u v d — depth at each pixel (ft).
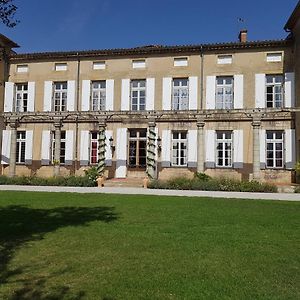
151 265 17.25
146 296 13.58
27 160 73.67
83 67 72.84
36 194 45.37
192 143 67.51
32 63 74.79
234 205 37.55
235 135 66.08
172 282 15.01
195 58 68.54
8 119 72.54
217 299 13.41
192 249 20.13
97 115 66.95
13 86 74.90
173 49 68.80
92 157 72.08
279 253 19.49
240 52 66.95
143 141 70.49
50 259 18.17
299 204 38.93
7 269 16.61
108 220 28.53
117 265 17.22
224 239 22.43
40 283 14.87
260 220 29.01
